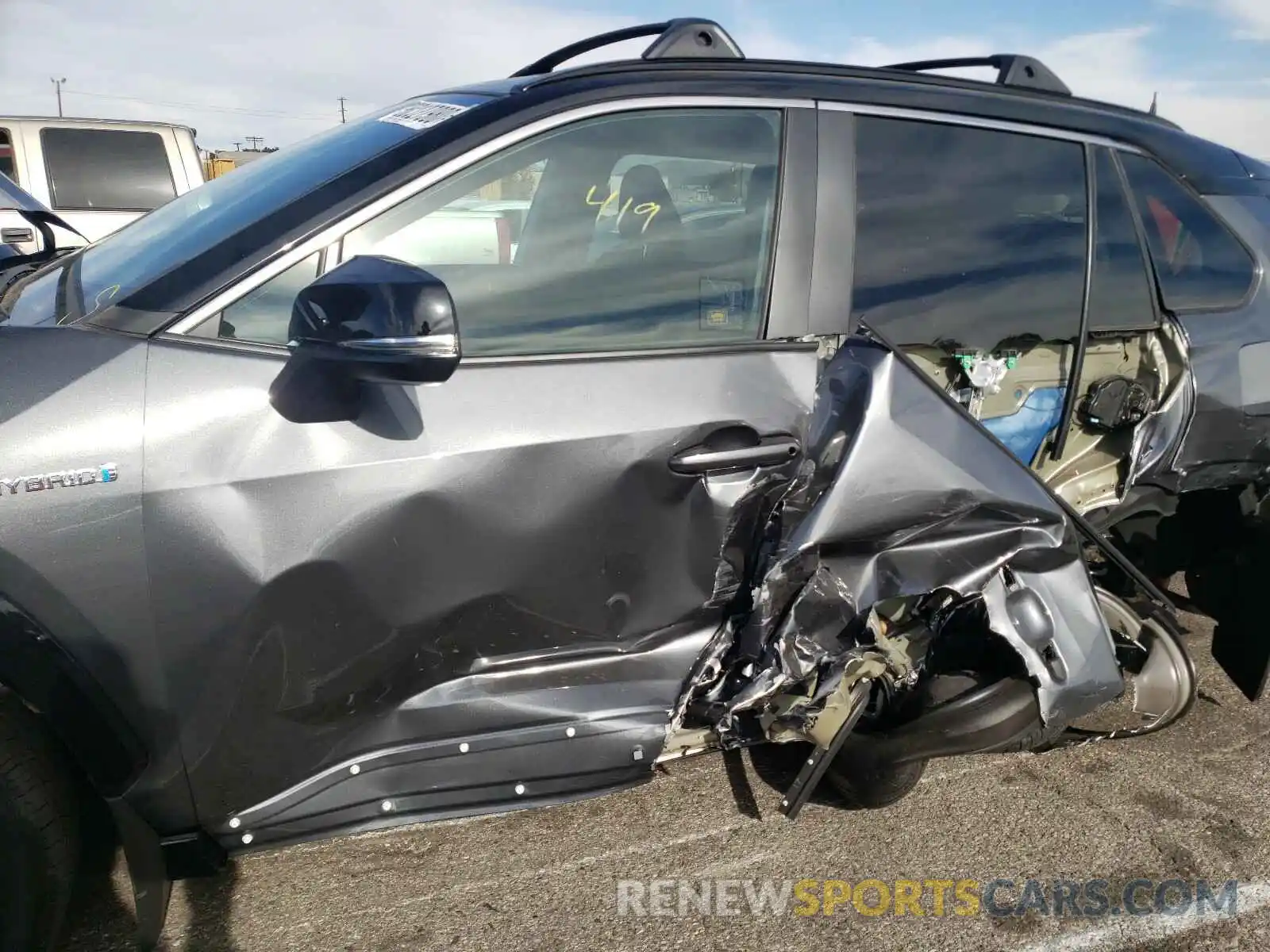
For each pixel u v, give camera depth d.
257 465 1.94
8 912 1.90
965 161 2.70
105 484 1.86
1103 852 2.69
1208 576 3.28
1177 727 3.35
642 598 2.30
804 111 2.48
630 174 2.34
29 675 1.84
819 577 2.32
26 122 8.59
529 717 2.25
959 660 2.61
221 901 2.39
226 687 1.99
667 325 2.33
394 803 2.18
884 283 2.55
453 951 2.27
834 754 2.41
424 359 1.84
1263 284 3.18
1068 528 2.50
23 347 1.91
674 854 2.63
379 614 2.07
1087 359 2.95
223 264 2.04
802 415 2.36
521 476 2.10
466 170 2.20
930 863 2.63
